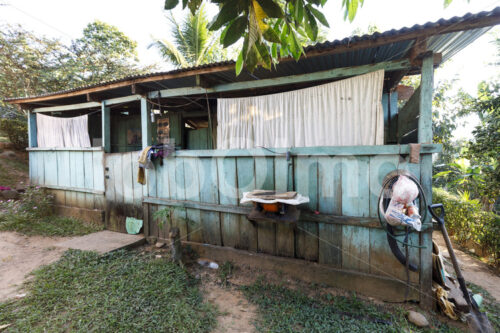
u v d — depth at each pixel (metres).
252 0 1.33
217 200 4.06
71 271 3.35
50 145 6.29
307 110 3.38
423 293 2.86
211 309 2.78
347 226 3.20
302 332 2.43
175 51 9.19
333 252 3.30
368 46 2.73
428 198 2.78
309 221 3.41
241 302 2.99
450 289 2.87
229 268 3.72
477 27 2.31
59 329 2.28
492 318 2.68
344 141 3.19
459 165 6.44
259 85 3.74
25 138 9.79
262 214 3.11
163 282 3.18
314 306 2.88
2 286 3.03
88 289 2.93
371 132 3.03
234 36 1.38
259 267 3.72
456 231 5.45
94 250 4.05
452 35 2.59
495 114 4.62
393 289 2.98
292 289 3.24
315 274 3.36
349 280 3.19
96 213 5.57
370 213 3.06
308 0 1.63
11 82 9.27
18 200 6.47
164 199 4.53
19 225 5.14
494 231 4.24
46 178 6.44
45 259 3.79
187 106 5.93
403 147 2.83
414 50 2.73
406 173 2.72
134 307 2.65
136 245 4.53
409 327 2.51
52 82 9.93
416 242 2.88
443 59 3.32
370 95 3.01
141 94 4.50
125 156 5.05
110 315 2.47
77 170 5.84
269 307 2.85
